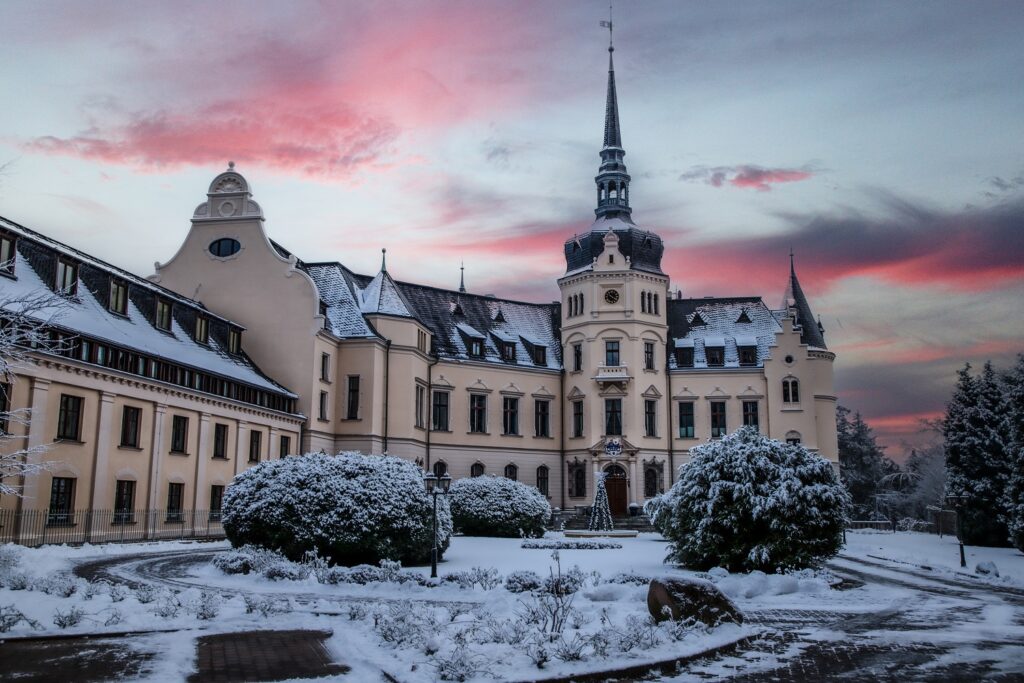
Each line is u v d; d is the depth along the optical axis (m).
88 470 32.47
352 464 27.78
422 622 14.97
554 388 67.44
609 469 64.19
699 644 14.31
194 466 39.56
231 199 52.84
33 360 29.36
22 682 11.17
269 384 47.28
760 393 66.12
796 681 12.21
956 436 47.59
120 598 17.36
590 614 16.58
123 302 39.44
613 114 71.12
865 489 100.25
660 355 66.75
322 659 12.90
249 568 24.06
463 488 43.78
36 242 34.50
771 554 25.12
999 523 44.84
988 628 17.27
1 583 17.89
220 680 11.45
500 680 11.50
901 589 24.72
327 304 56.28
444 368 62.41
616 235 67.06
